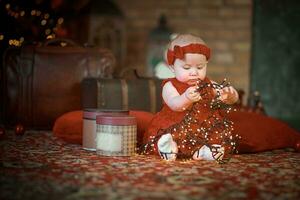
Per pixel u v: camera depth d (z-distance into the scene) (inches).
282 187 59.2
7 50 112.8
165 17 187.0
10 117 112.2
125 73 114.8
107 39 168.2
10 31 139.1
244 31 188.1
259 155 83.9
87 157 76.0
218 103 75.9
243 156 82.4
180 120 75.9
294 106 188.5
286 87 187.8
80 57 112.3
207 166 70.8
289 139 90.1
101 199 52.4
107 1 169.2
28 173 63.6
